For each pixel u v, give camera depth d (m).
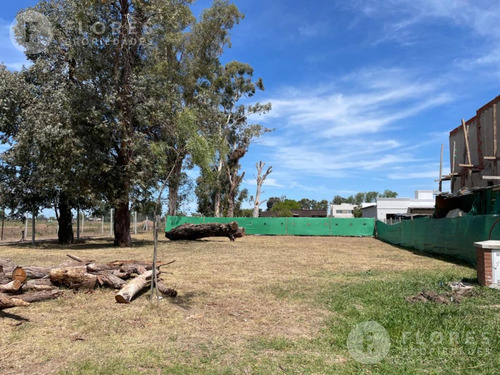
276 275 9.57
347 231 31.67
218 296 7.09
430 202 46.31
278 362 4.06
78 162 16.17
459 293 6.95
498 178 14.61
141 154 17.05
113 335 4.94
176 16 18.83
